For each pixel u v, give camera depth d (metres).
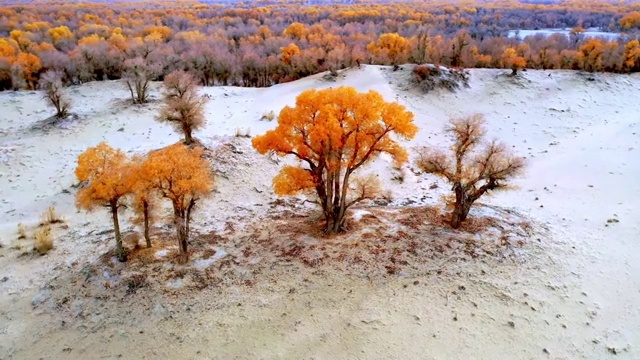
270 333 18.98
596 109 50.50
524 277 22.05
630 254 24.16
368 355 17.94
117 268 22.28
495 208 29.31
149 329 19.30
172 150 21.95
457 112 50.66
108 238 26.00
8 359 18.28
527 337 18.83
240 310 20.11
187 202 23.05
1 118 47.91
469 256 23.23
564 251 24.25
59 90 49.03
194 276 21.84
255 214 29.41
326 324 19.38
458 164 25.09
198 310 20.11
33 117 48.66
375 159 37.81
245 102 54.69
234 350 18.25
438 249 23.72
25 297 21.47
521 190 33.41
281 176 24.38
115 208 21.89
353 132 23.36
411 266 22.50
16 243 26.12
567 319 19.78
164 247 24.19
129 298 20.72
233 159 35.66
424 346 18.30
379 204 31.45
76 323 19.81
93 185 21.00
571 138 43.53
